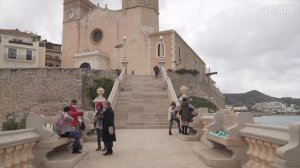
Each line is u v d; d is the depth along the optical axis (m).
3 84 39.53
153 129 19.09
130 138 14.21
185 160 8.93
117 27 49.84
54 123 10.72
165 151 10.54
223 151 9.67
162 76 30.81
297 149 4.45
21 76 39.19
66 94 38.06
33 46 57.59
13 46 55.38
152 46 47.59
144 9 49.12
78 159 8.95
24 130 6.92
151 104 23.36
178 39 48.88
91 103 38.00
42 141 7.73
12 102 38.97
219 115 10.62
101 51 48.41
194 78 46.06
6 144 5.50
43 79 38.75
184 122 14.50
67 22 53.72
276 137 5.32
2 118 38.78
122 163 8.66
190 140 13.34
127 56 48.53
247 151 6.96
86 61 47.97
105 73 40.12
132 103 23.55
